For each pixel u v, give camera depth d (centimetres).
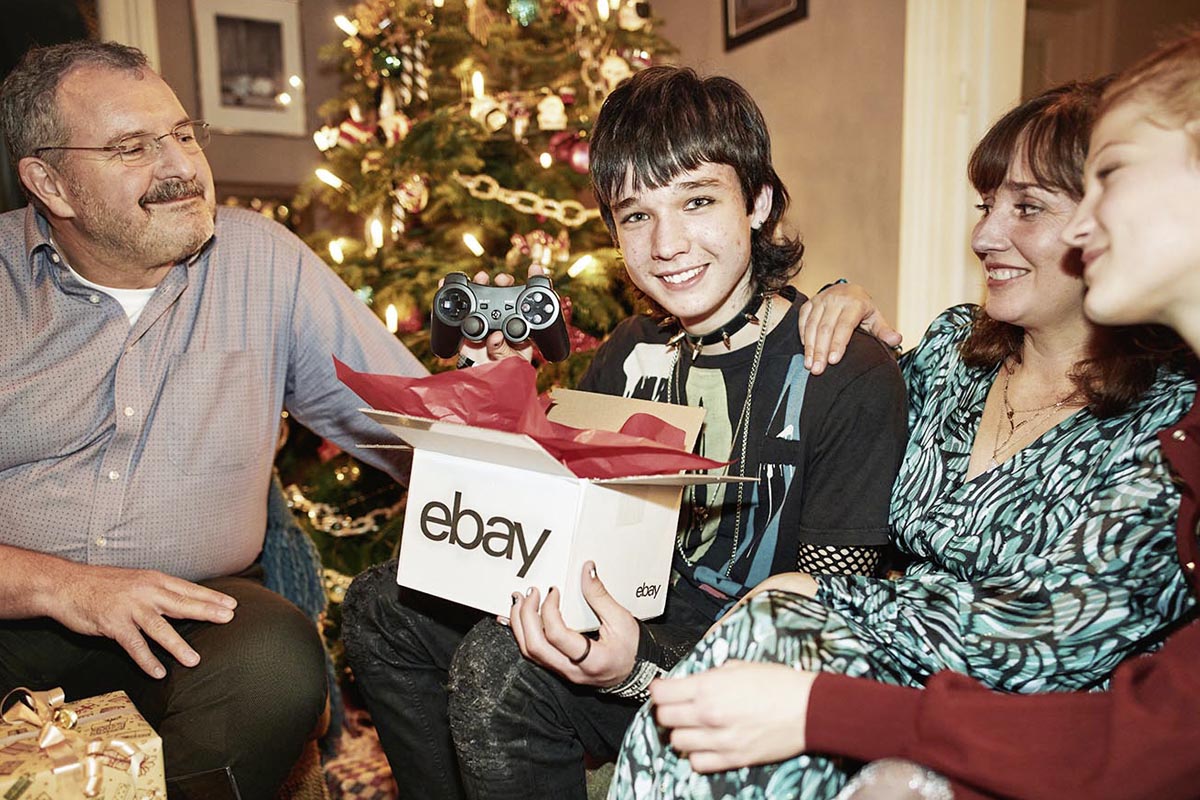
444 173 213
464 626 114
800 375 108
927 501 100
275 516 152
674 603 113
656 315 128
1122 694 66
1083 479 85
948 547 94
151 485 128
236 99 313
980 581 85
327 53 246
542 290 113
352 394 144
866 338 109
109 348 127
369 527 208
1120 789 63
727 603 112
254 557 143
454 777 118
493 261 215
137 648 112
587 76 228
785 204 116
